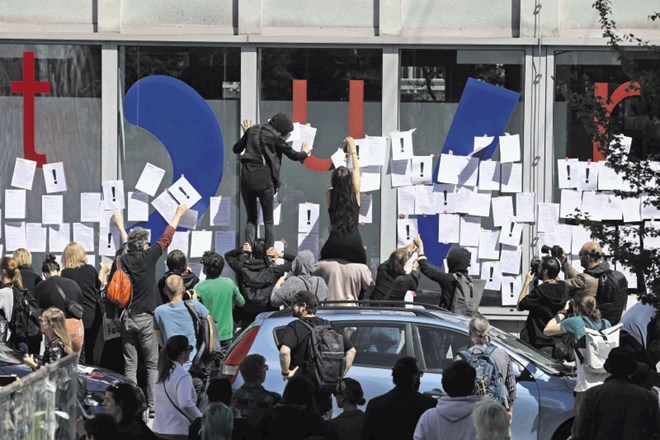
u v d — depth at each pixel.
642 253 13.12
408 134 19.81
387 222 19.91
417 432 10.66
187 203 19.91
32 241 19.97
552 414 14.27
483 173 19.91
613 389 11.43
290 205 19.92
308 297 14.05
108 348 18.25
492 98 19.84
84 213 19.94
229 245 19.95
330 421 12.12
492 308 19.95
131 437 10.65
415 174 19.89
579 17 19.69
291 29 19.72
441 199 19.92
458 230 19.92
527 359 14.67
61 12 19.73
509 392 13.57
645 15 19.61
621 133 14.02
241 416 11.82
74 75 19.84
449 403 10.62
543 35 19.66
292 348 13.89
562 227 19.89
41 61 19.84
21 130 19.91
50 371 10.10
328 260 17.64
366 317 14.73
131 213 19.95
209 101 19.89
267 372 14.33
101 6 19.66
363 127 19.86
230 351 14.84
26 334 17.17
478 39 19.62
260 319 14.95
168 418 12.77
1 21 19.69
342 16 19.75
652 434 11.34
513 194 19.94
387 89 19.80
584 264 17.11
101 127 19.88
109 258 19.92
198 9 19.77
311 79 19.84
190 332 16.41
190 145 19.92
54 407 10.23
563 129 19.84
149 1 19.77
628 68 13.45
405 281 17.58
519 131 19.89
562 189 19.84
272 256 18.23
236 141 19.91
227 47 19.80
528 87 19.78
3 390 8.95
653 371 13.39
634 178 13.49
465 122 19.88
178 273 17.27
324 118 19.88
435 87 19.84
